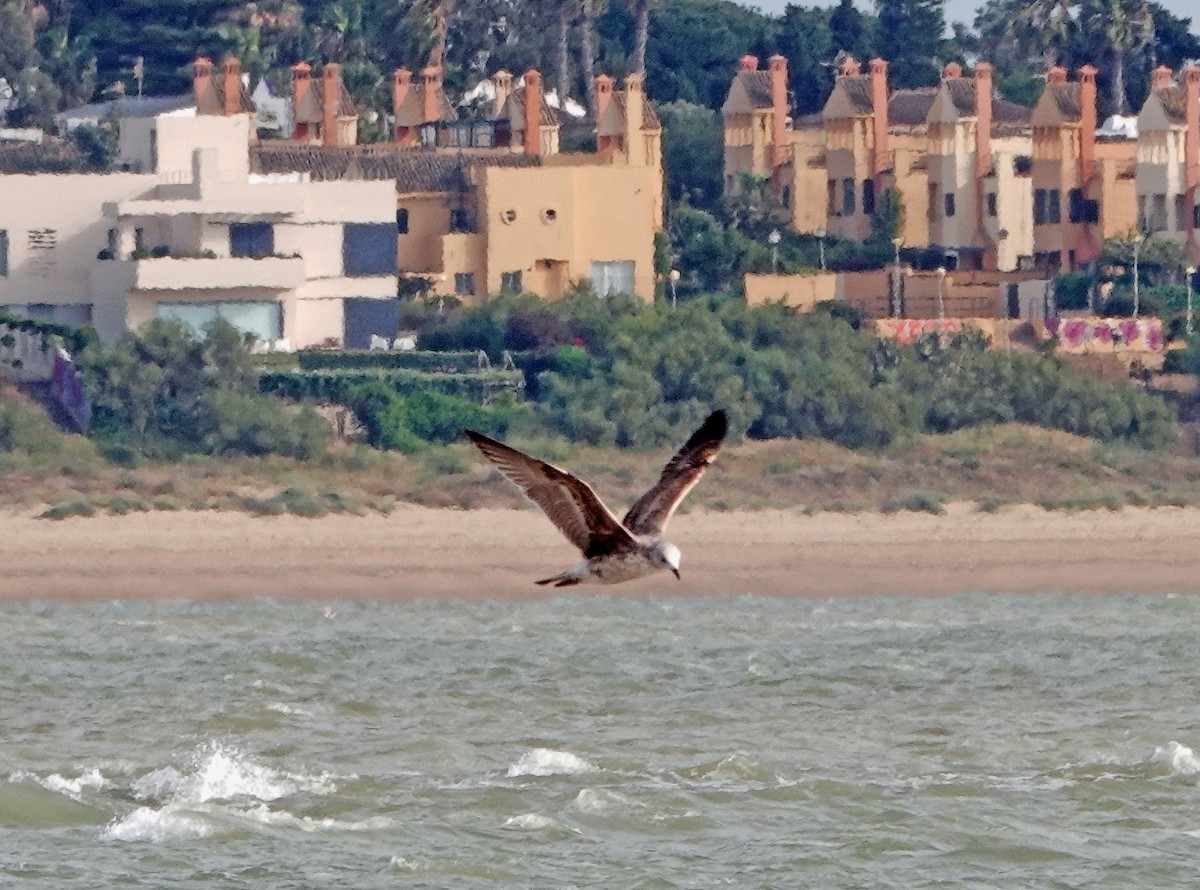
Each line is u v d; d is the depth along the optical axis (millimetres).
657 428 78312
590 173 95125
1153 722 40562
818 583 66750
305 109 112188
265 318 85375
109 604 61969
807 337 85125
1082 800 33875
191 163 89625
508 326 85812
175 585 64375
